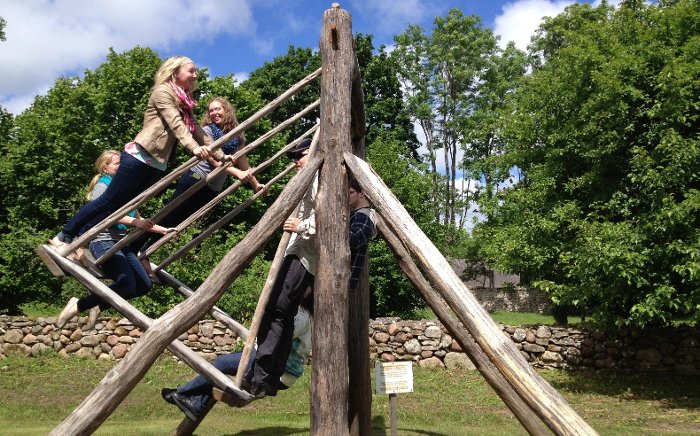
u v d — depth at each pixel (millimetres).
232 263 4023
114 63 23984
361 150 5902
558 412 3613
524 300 31156
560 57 13844
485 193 21406
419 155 37375
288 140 28984
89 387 11445
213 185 5152
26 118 23719
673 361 12984
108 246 4523
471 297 3939
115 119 23969
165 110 4219
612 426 9055
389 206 4234
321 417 4059
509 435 8000
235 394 4215
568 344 13703
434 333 13859
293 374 5129
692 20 12000
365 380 6145
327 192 4336
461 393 11445
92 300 4449
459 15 38844
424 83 39312
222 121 5273
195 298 3922
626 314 12938
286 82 29281
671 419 9688
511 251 13508
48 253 4188
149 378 11914
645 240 11109
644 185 11422
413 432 8203
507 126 15164
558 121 13734
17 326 14102
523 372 3717
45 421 8984
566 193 13578
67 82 24734
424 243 4109
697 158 10734
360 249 4734
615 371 13250
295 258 4543
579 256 11430
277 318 4535
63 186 23031
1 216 22703
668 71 10805
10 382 11672
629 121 11797
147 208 20391
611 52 12773
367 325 6223
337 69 4523
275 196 24578
